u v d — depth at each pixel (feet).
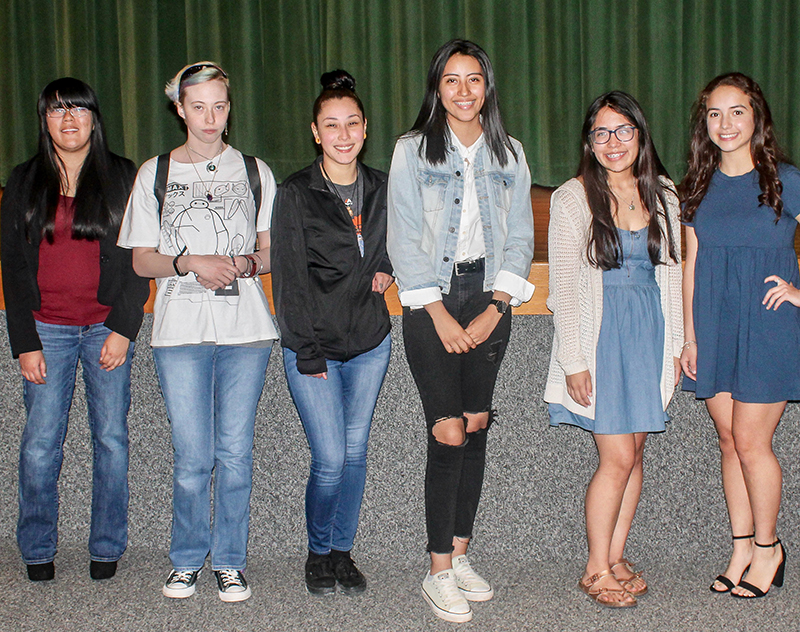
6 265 6.59
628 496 7.00
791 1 14.51
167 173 6.37
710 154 6.73
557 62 14.57
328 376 6.44
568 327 6.45
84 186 6.61
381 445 7.95
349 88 6.49
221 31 14.44
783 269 6.53
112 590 7.06
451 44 6.17
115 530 7.22
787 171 6.45
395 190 6.25
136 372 8.04
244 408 6.65
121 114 14.69
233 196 6.44
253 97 14.67
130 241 6.38
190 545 6.85
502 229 6.39
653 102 14.78
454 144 6.30
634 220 6.57
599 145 6.38
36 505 7.04
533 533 7.95
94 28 14.32
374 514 7.98
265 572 7.52
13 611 6.66
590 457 7.90
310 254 6.27
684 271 7.02
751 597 6.84
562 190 6.65
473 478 6.77
